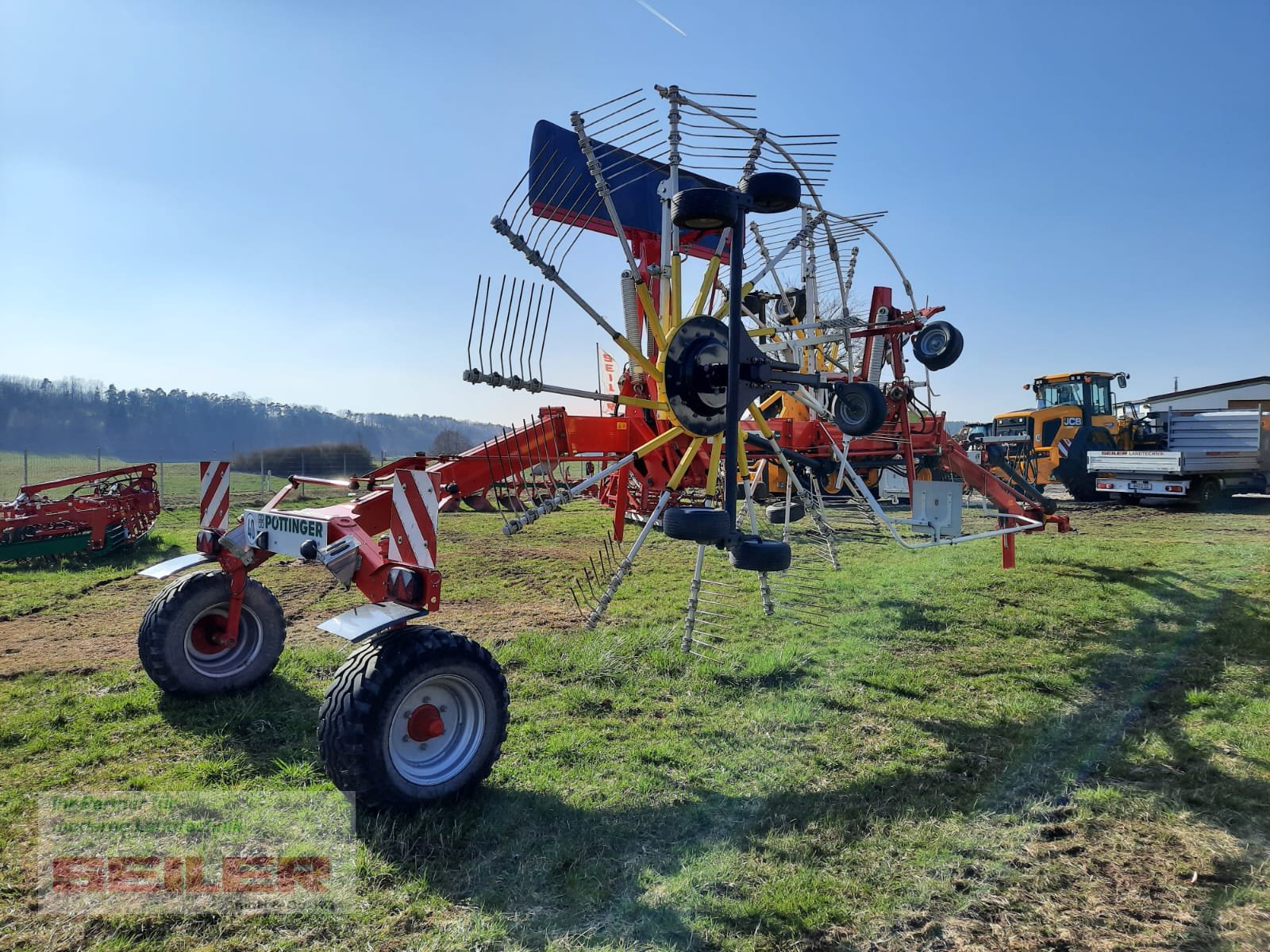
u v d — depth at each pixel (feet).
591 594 24.26
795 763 11.82
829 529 25.58
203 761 11.66
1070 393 63.00
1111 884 8.59
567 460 16.57
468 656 10.36
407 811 9.82
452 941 7.53
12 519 29.43
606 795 10.71
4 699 14.29
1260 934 7.66
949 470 28.40
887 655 17.66
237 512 44.01
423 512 10.57
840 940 7.61
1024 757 12.09
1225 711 14.08
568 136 16.35
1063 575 27.35
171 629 13.73
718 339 14.64
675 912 8.02
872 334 24.48
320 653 16.84
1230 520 47.21
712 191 9.48
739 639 18.78
